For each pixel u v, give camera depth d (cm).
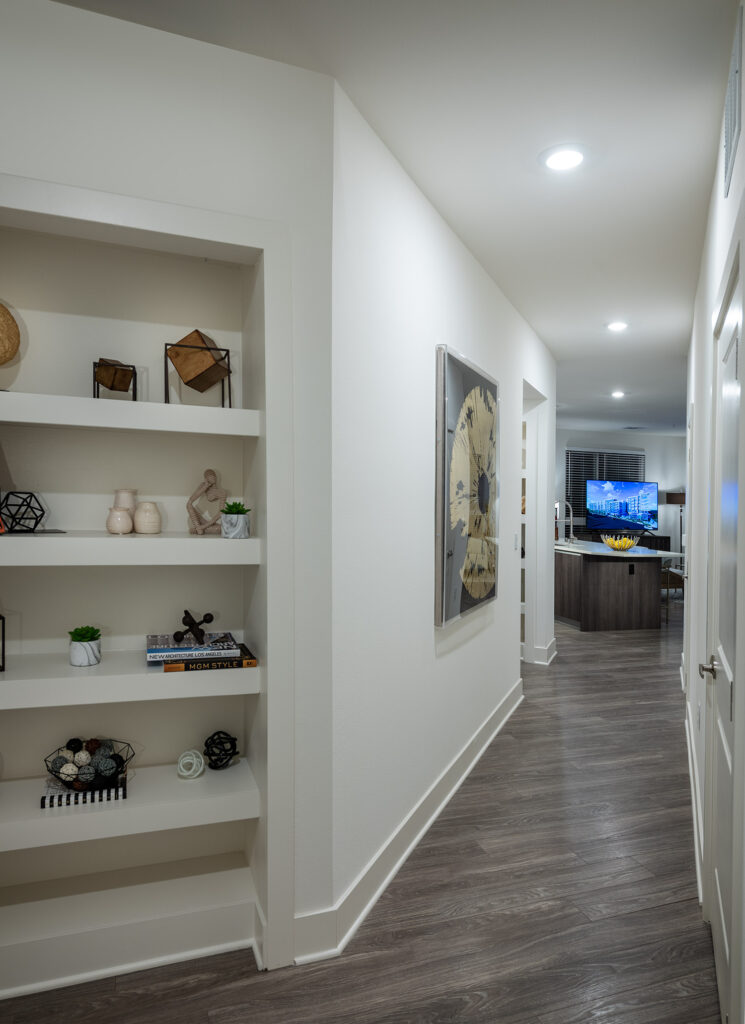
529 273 407
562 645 741
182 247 206
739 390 156
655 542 1274
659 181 291
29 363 218
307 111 214
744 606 147
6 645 220
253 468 224
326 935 218
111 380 214
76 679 196
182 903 217
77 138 190
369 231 248
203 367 221
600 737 435
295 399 211
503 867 274
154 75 197
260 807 214
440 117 243
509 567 474
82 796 203
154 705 235
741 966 146
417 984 205
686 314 493
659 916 241
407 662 288
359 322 239
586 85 224
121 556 199
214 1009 194
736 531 162
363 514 244
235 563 211
